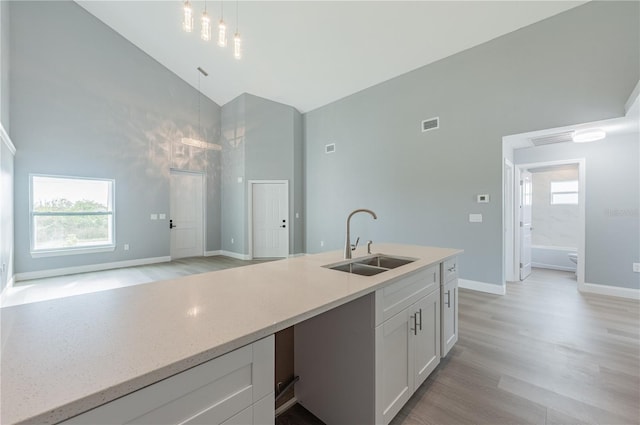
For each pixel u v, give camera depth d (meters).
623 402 1.66
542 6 3.23
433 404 1.66
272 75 5.61
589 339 2.47
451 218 4.19
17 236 4.43
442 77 4.25
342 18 3.91
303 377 1.62
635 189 3.53
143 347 0.72
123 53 5.53
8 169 3.89
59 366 0.63
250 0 3.99
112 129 5.39
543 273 5.18
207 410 0.73
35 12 4.59
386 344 1.40
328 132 6.05
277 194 6.55
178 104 6.36
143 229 5.82
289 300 1.10
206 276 1.48
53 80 4.76
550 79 3.33
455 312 2.29
